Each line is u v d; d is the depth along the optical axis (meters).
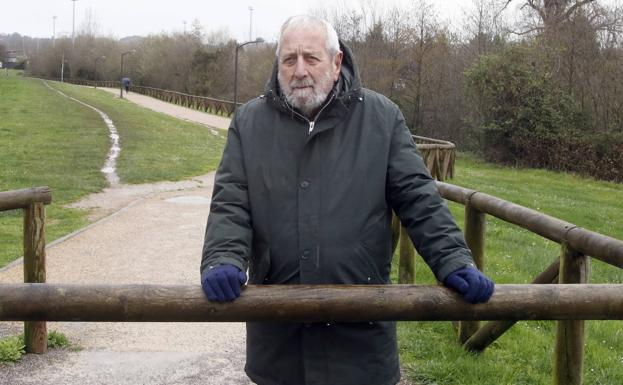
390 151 2.45
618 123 24.66
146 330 5.00
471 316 2.28
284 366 2.44
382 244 2.45
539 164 25.16
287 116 2.45
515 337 4.98
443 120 32.62
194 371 4.24
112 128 25.17
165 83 66.88
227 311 2.22
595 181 22.73
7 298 2.22
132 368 4.26
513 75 25.22
